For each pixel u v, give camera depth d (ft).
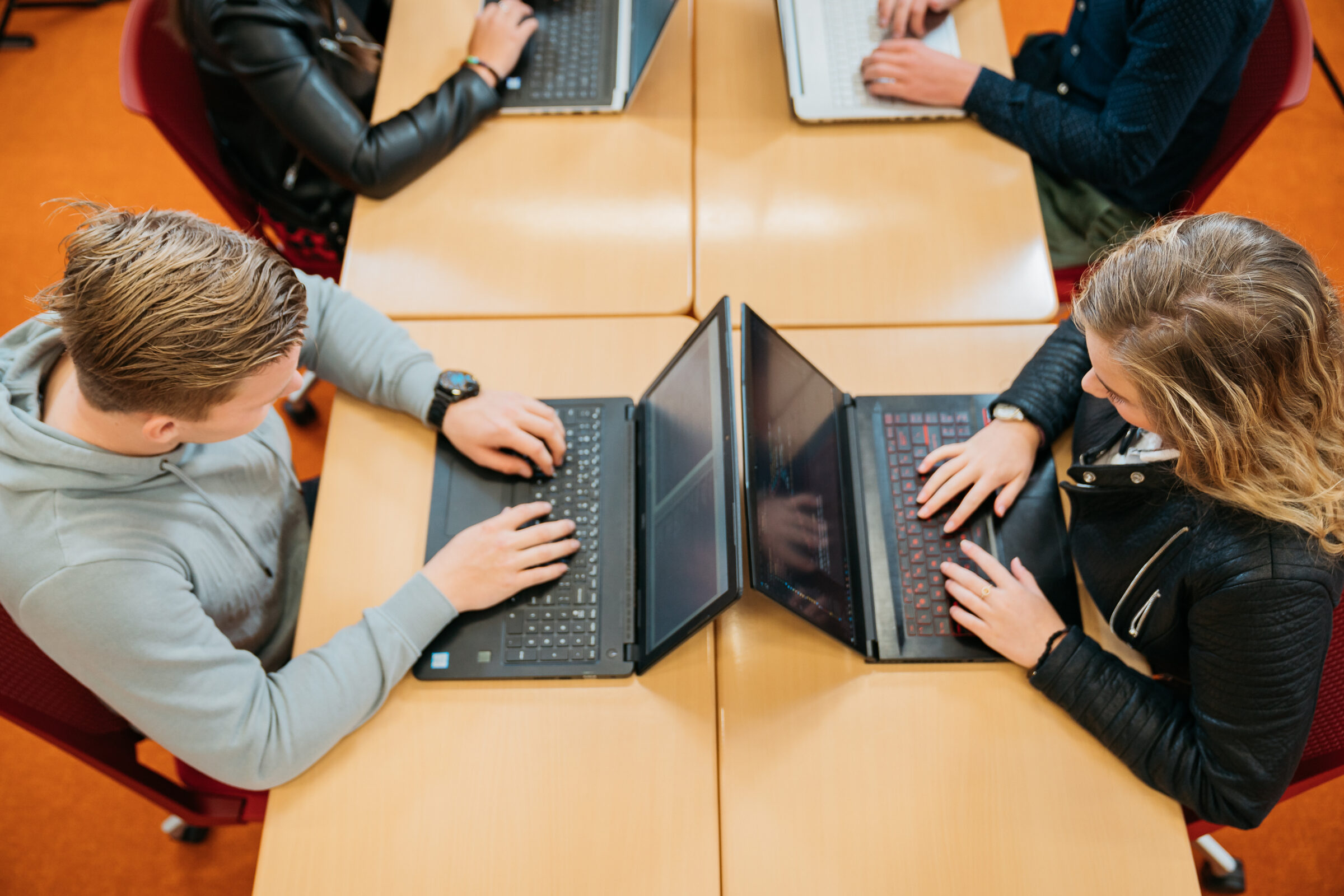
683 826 3.43
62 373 3.22
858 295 4.61
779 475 3.52
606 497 4.03
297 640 3.77
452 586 3.67
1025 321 4.58
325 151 4.70
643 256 4.71
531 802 3.46
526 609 3.77
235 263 2.88
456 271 4.67
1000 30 5.42
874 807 3.46
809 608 3.45
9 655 3.37
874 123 5.13
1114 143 4.89
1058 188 5.47
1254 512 3.10
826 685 3.67
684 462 3.67
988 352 4.47
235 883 5.67
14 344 3.24
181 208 8.14
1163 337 2.85
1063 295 5.62
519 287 4.63
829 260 4.70
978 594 3.71
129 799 5.86
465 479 4.10
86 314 2.74
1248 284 2.75
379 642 3.56
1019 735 3.59
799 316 4.56
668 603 3.53
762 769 3.52
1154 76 4.71
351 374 4.21
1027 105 4.95
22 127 8.49
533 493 4.05
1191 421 2.90
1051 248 5.45
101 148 8.40
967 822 3.44
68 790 5.87
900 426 4.23
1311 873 5.66
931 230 4.79
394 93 5.16
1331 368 2.79
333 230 5.57
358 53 5.21
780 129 5.12
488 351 4.45
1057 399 4.07
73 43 8.96
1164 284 2.87
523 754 3.54
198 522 3.51
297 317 3.07
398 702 3.63
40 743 5.99
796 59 5.24
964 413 4.26
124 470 3.18
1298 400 2.81
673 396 3.92
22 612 3.07
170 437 3.08
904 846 3.40
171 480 3.41
